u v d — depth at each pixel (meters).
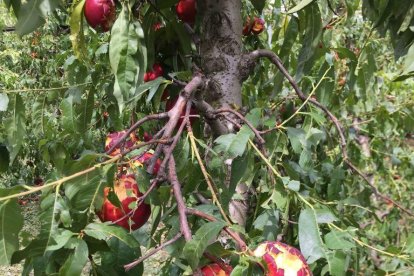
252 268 0.67
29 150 2.55
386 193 2.93
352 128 2.36
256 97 1.88
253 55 1.13
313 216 0.86
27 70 4.03
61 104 1.34
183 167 0.88
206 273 0.72
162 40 1.31
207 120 1.05
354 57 1.48
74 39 1.01
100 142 1.92
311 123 1.18
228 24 1.09
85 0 0.98
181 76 1.13
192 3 1.20
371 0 1.10
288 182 0.94
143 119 0.81
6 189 0.64
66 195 0.69
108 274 0.73
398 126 2.36
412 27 1.01
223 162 0.94
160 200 0.82
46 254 0.68
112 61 0.90
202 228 0.67
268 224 1.05
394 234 2.69
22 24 0.77
